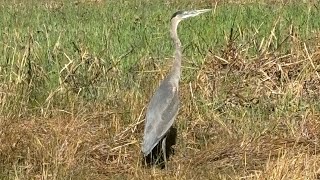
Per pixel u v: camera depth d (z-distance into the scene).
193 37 14.16
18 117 10.81
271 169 9.07
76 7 22.95
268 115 11.06
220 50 12.70
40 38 14.67
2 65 12.23
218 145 10.16
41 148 9.91
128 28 15.67
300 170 9.04
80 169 9.63
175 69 10.15
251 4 20.70
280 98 11.26
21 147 10.07
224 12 17.61
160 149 10.27
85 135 10.38
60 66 12.75
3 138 10.10
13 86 11.43
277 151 9.84
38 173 9.70
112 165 9.97
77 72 12.25
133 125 10.60
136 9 21.30
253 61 12.09
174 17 10.24
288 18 15.62
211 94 11.45
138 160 9.96
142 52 13.27
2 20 18.89
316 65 12.03
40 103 11.46
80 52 12.96
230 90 11.55
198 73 11.80
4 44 13.35
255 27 13.79
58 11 20.83
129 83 12.01
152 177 9.45
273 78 11.88
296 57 12.23
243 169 9.53
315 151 9.73
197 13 10.34
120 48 13.67
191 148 10.39
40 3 25.80
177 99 9.95
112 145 10.29
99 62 12.46
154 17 18.02
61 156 9.84
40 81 12.16
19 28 16.61
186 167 9.69
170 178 9.41
